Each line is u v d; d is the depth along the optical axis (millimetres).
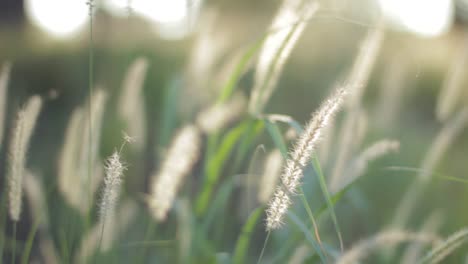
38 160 1083
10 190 499
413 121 1527
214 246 683
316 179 692
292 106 1457
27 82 1838
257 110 637
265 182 575
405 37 1259
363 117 640
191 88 792
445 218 823
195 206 671
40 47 2229
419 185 656
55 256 648
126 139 459
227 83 659
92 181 596
